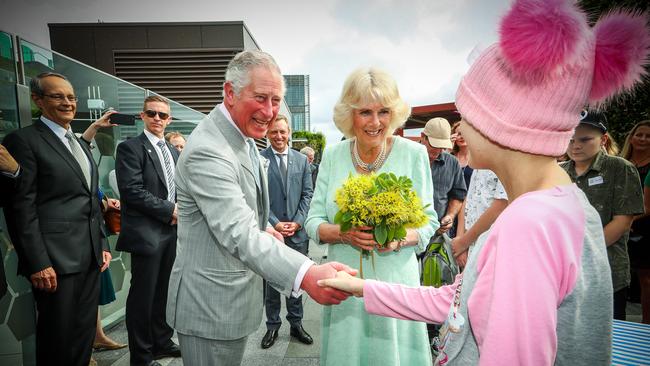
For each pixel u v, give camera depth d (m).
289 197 3.38
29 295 2.51
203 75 11.85
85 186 2.17
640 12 0.59
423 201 1.56
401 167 1.58
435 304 0.93
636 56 0.59
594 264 0.57
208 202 1.17
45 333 2.01
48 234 1.98
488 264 0.61
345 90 1.52
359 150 1.62
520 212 0.57
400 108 1.52
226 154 1.22
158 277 2.79
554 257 0.54
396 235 1.30
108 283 2.85
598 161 2.22
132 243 2.55
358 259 1.54
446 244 2.10
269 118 1.29
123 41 11.65
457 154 3.86
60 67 2.79
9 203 1.86
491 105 0.63
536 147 0.60
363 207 1.30
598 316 0.57
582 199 0.61
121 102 3.60
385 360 1.42
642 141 2.95
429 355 1.51
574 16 0.54
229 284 1.28
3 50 2.28
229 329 1.28
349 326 1.45
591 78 0.59
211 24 11.69
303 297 4.14
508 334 0.52
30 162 1.91
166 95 11.87
